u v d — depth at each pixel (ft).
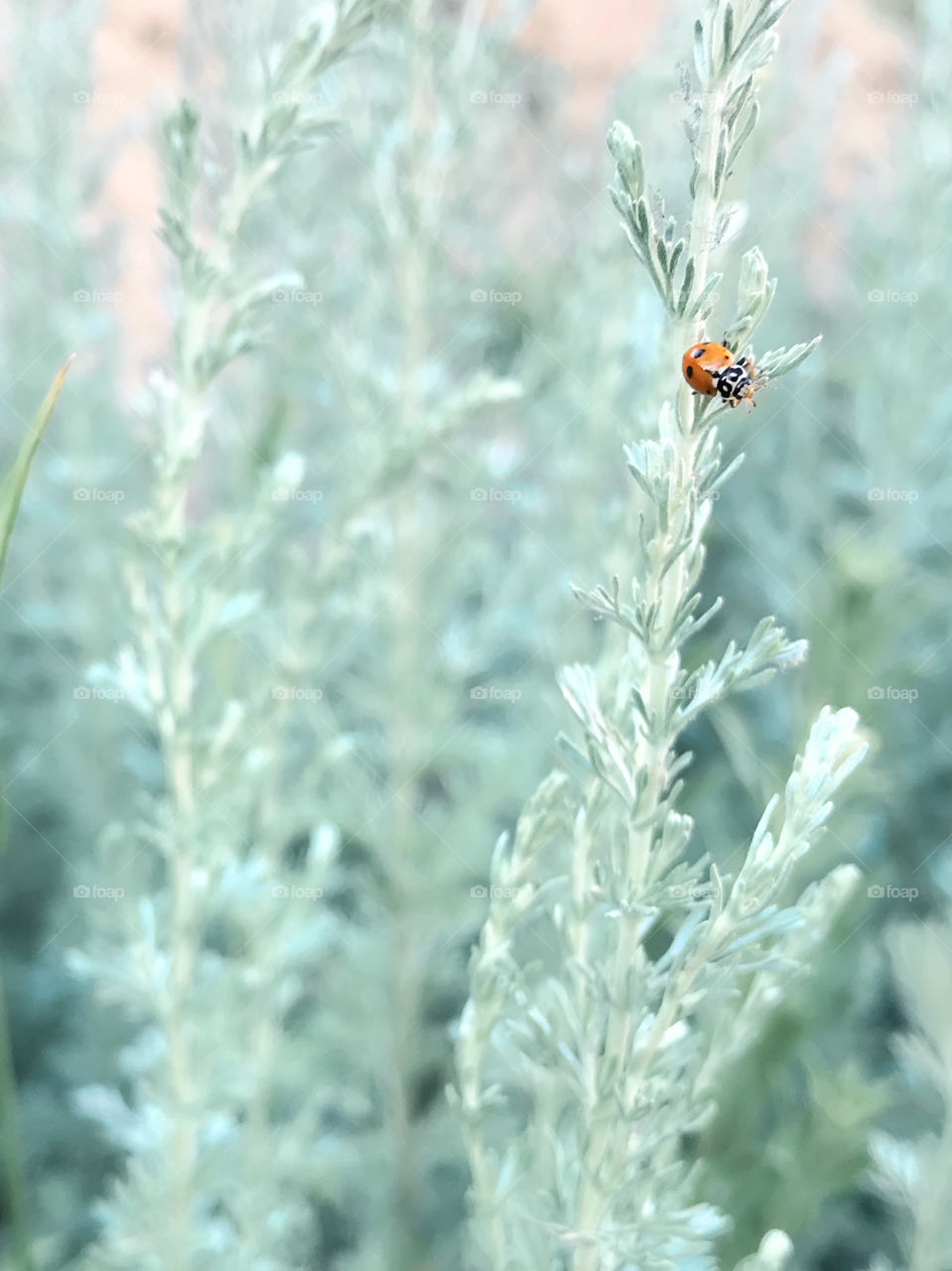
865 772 1.26
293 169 1.50
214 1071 1.14
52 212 1.81
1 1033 0.96
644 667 0.79
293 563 1.16
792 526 2.08
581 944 0.81
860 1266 1.55
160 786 1.86
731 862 1.30
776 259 2.14
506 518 2.13
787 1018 1.07
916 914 1.78
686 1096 0.80
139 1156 1.19
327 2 0.88
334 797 1.60
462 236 1.63
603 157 1.67
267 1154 1.28
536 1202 0.83
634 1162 0.79
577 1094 0.79
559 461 1.62
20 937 2.00
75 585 1.92
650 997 0.78
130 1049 1.27
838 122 2.45
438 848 1.68
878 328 2.06
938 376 1.98
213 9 1.36
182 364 0.92
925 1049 0.97
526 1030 0.80
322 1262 1.74
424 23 1.43
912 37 2.67
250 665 1.42
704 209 0.72
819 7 2.03
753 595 2.22
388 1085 1.70
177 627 0.96
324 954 1.79
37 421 0.80
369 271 1.56
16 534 2.01
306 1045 1.51
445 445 1.56
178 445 0.93
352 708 1.76
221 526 0.96
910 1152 1.01
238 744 1.02
